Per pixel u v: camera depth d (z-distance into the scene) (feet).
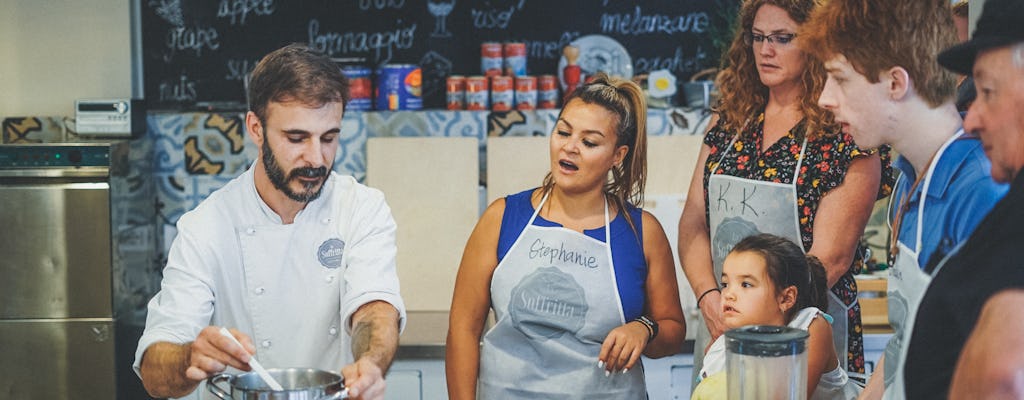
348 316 6.28
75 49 12.66
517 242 6.75
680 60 13.14
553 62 13.10
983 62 4.02
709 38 13.05
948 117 4.89
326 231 6.59
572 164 6.59
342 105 6.05
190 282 6.29
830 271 7.07
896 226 5.16
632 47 13.12
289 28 13.03
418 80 12.48
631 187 6.82
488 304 6.96
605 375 6.61
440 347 10.84
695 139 12.24
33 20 12.60
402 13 13.07
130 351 11.73
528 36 13.08
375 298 6.27
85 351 11.27
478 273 6.87
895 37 4.79
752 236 6.35
